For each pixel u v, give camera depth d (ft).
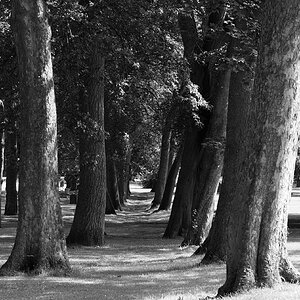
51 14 65.10
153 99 99.71
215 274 48.26
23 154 51.42
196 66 88.69
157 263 61.00
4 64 71.61
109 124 110.73
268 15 32.09
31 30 50.44
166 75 84.43
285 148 32.14
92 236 81.10
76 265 59.52
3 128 81.61
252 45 56.03
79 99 79.51
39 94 50.96
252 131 32.63
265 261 32.50
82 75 77.97
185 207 97.55
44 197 51.34
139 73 80.59
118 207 155.63
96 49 74.59
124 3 70.28
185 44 86.79
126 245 83.25
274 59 31.76
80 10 66.80
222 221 56.39
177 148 138.21
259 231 32.58
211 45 86.17
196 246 76.69
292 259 52.80
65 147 107.86
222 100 76.69
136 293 38.78
